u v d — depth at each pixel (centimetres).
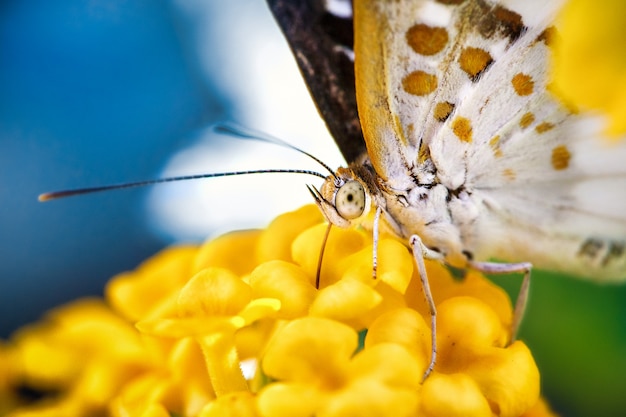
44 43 15
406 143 11
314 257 11
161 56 15
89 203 15
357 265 11
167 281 12
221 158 14
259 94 14
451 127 11
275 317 10
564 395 12
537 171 11
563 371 12
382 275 10
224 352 10
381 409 9
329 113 11
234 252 11
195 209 14
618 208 11
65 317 12
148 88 15
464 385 10
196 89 15
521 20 11
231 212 14
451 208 11
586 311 12
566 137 11
